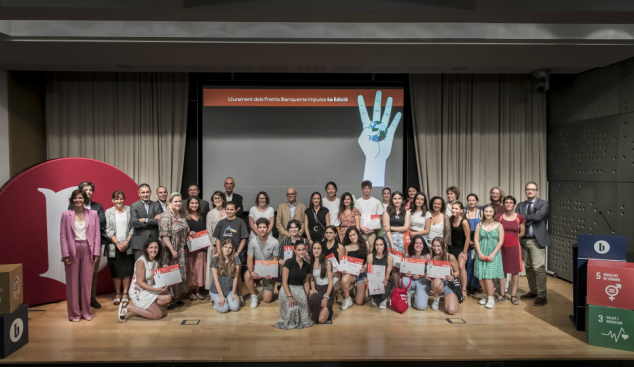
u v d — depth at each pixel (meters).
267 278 4.46
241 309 4.19
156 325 3.71
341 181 5.73
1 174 4.88
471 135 5.79
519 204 4.63
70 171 4.46
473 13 3.29
